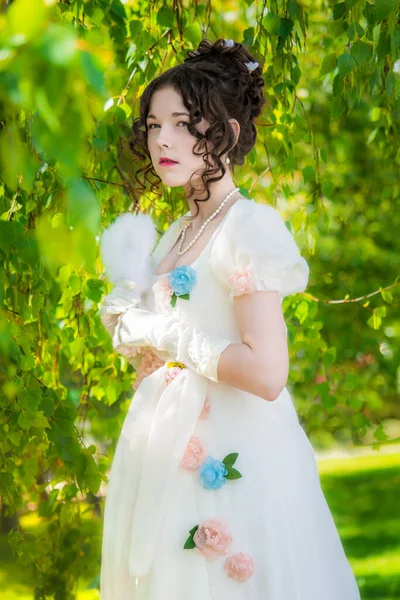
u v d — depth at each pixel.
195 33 3.35
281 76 3.31
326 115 5.30
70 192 0.94
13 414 2.60
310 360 4.00
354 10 2.65
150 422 1.90
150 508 1.79
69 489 3.29
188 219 2.06
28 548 2.90
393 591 5.34
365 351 5.64
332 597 1.88
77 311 3.46
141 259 2.02
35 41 0.84
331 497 8.80
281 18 3.15
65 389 3.25
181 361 1.81
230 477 1.80
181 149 1.92
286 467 1.87
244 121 2.03
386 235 5.97
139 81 3.27
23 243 2.27
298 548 1.83
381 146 4.42
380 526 7.40
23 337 2.60
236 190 2.00
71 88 0.88
